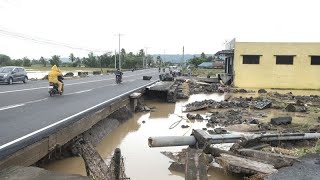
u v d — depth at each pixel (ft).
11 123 32.32
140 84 100.37
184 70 258.16
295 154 31.48
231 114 61.11
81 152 29.55
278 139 36.60
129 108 61.21
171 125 52.42
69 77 139.54
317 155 28.02
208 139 32.91
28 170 19.19
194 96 98.89
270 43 125.59
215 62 314.35
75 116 36.37
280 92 111.45
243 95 99.86
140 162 32.65
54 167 28.89
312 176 22.98
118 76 104.68
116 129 48.06
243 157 29.14
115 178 22.36
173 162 31.32
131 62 333.62
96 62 329.11
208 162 30.04
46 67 300.81
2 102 48.47
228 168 26.78
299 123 52.49
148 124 53.42
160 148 37.76
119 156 22.62
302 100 85.51
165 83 100.99
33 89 71.97
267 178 22.79
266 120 55.42
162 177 28.86
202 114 63.21
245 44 126.31
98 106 45.37
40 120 34.01
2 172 18.78
